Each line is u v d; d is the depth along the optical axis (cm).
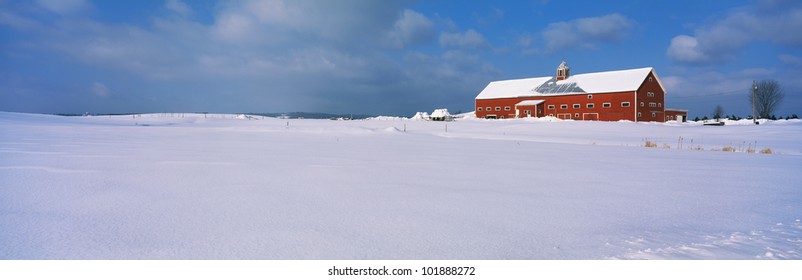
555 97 6425
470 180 883
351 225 524
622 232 516
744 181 910
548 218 573
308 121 5347
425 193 734
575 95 6231
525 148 1828
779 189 809
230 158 1239
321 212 586
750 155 1590
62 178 825
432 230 509
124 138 2119
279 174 928
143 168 988
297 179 862
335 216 564
